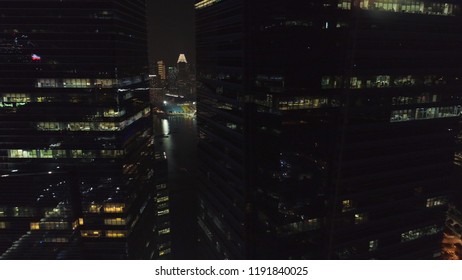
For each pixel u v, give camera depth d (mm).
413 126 102250
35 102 119438
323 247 104562
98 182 129875
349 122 93250
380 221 106375
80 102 121188
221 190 131000
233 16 101125
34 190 126000
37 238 130125
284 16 83188
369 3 86875
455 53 102312
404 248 113625
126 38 130750
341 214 100562
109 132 124938
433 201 113562
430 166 109250
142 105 158375
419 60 97000
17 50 114062
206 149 145250
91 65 118062
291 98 88125
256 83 97500
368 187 101500
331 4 85312
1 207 126375
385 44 91688
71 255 133875
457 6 97500
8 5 110438
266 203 102312
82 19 114188
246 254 113688
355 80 90562
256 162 104500
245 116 102125
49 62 116375
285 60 84938
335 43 88625
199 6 135375
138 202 151750
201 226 163125
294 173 94375
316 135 93562
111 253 136750
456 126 109938
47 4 111750
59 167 126812
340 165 95688
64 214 129125
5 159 124125
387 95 95812
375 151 99125
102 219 133625
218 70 119875
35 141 123125
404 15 90938
